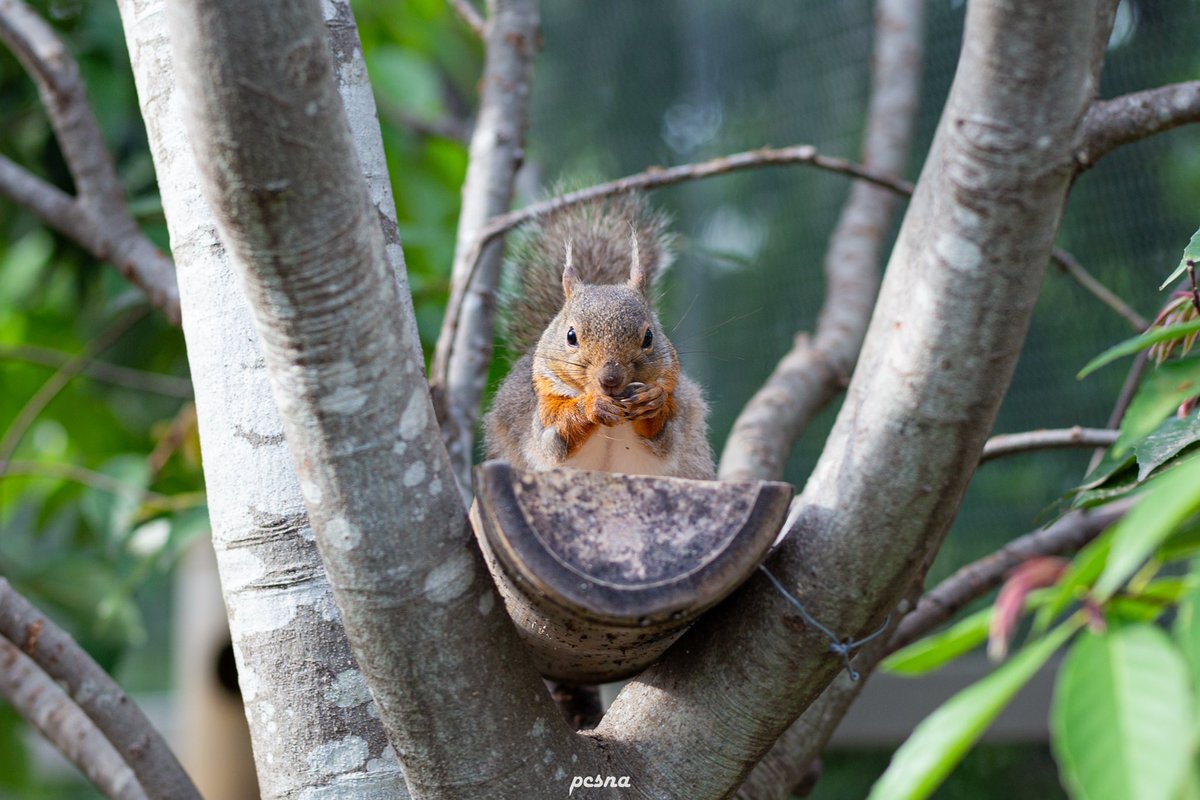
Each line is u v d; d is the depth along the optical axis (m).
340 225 1.51
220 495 1.62
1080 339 2.09
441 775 1.56
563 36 2.65
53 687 1.81
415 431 1.55
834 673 1.58
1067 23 1.50
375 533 1.54
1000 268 1.53
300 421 1.54
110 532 2.00
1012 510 2.11
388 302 1.53
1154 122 1.65
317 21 1.50
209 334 1.62
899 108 2.04
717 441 2.24
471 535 1.56
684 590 1.55
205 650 2.26
